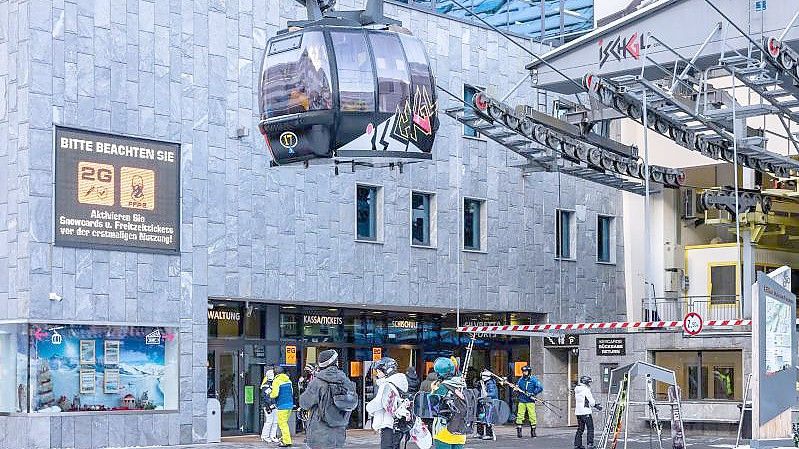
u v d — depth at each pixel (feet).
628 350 116.88
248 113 104.94
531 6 153.99
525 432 116.98
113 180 95.76
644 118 95.76
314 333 114.32
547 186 130.52
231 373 106.83
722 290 130.72
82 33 94.63
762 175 135.23
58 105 92.99
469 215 123.13
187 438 98.99
